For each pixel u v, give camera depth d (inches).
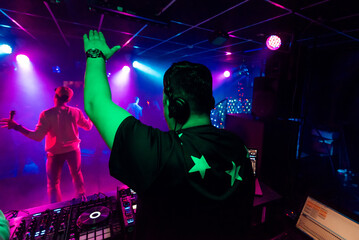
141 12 109.5
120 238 54.9
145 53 308.2
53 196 130.3
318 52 226.1
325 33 144.8
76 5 117.5
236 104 362.9
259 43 190.2
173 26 148.4
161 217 20.3
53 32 198.4
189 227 20.2
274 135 99.3
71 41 243.4
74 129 133.4
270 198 82.1
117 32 178.4
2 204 150.2
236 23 131.1
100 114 19.7
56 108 125.6
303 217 68.2
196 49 245.3
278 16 113.2
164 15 118.3
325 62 227.6
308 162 190.2
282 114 112.7
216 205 20.7
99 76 21.6
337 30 136.0
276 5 98.4
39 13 136.6
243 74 330.6
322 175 177.5
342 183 169.6
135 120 21.2
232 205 22.4
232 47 218.7
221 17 121.8
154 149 19.5
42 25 171.9
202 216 20.3
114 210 63.7
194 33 165.8
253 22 126.5
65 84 304.8
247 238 25.3
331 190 158.4
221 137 23.8
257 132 99.9
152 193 19.6
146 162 19.0
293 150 105.6
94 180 190.2
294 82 114.0
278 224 80.7
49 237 53.4
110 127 19.5
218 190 21.0
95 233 54.9
